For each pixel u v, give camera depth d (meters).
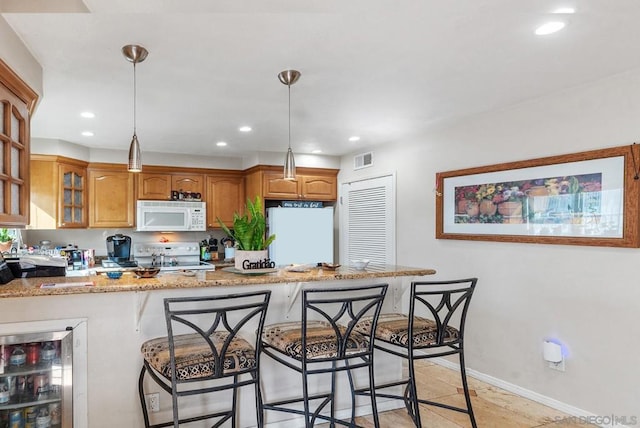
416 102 3.16
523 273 3.19
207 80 2.64
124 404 2.22
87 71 2.47
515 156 3.24
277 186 5.28
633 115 2.53
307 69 2.48
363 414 2.85
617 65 2.44
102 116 3.48
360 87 2.81
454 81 2.71
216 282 2.18
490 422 2.75
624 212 2.55
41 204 4.29
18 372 1.97
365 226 5.04
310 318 2.72
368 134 4.22
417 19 1.86
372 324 2.25
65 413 2.04
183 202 5.18
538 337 3.07
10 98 2.02
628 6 1.73
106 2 1.60
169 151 5.09
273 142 4.61
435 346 2.40
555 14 1.82
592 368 2.74
